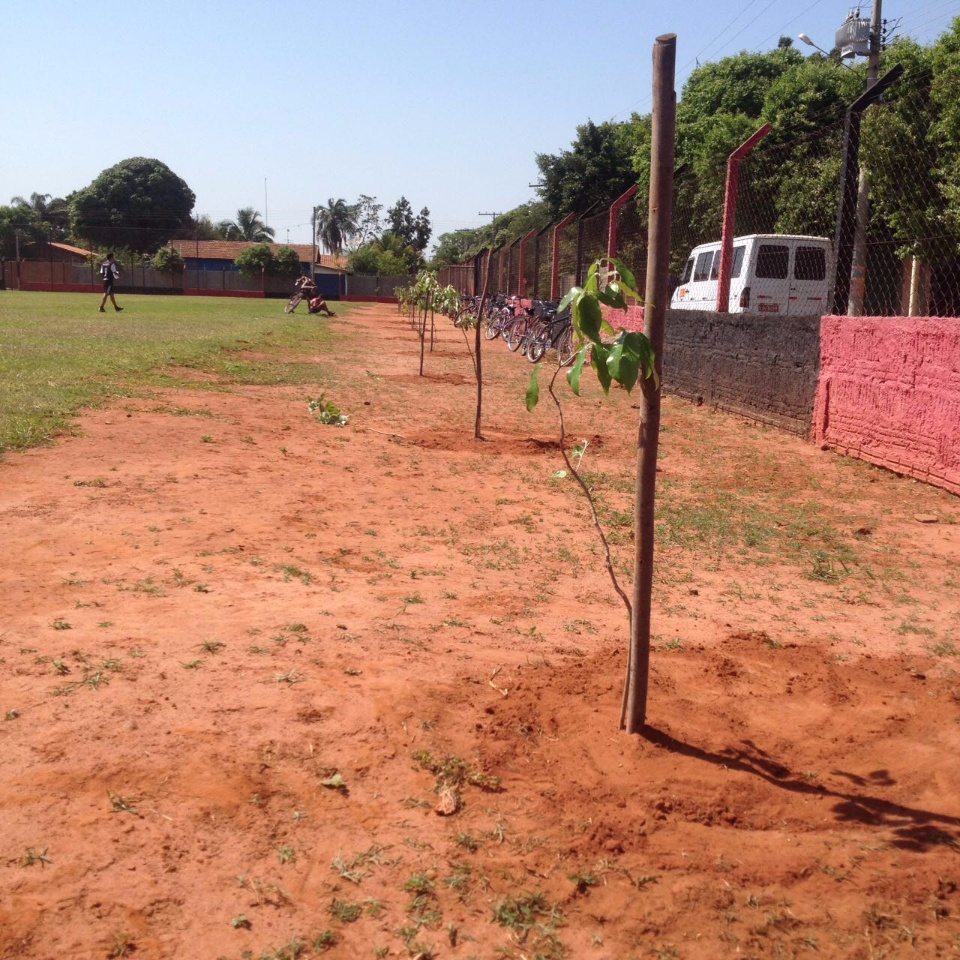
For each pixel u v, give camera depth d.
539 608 4.78
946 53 12.94
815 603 5.07
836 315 9.55
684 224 16.62
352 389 13.20
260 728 3.29
